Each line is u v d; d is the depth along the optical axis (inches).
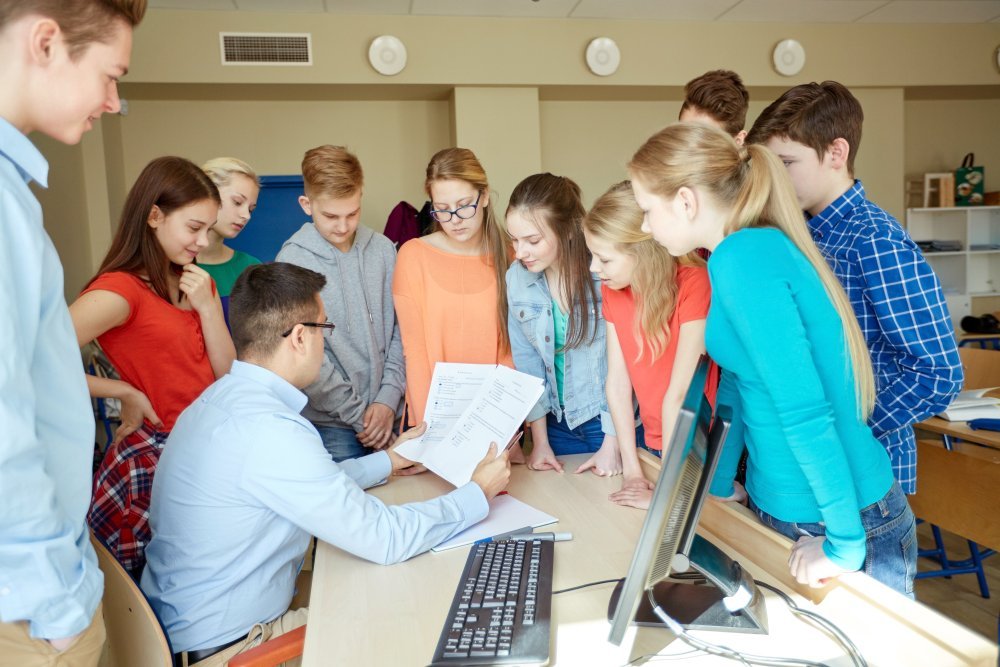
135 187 67.3
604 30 185.0
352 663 36.7
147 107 178.5
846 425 40.8
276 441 48.4
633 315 60.6
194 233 69.1
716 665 34.9
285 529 51.3
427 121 193.6
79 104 35.4
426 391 76.1
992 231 228.5
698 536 42.3
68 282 147.9
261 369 52.6
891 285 52.5
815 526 43.3
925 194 221.8
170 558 50.7
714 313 42.6
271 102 184.5
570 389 70.8
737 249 37.9
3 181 32.3
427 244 78.5
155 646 41.2
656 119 207.0
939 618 34.4
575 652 36.5
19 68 33.7
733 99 77.9
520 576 43.3
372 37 172.6
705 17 187.5
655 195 44.2
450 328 76.7
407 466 67.0
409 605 42.8
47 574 32.4
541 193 65.9
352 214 80.7
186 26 163.5
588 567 46.0
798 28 195.9
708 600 39.8
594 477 65.2
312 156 79.0
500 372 65.1
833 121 56.2
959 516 81.3
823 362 39.2
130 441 61.2
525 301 70.9
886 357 54.6
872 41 200.4
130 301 64.5
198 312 72.8
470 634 37.2
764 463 44.4
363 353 84.3
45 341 34.7
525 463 70.6
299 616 53.4
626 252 56.3
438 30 175.8
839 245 56.5
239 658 42.4
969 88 212.2
